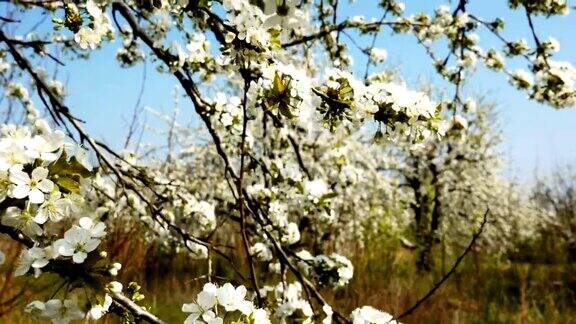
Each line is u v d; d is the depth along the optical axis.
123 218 5.90
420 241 14.22
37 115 4.77
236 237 7.89
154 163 7.30
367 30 4.17
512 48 4.23
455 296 10.52
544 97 4.01
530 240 18.81
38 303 1.49
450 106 4.76
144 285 6.88
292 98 2.00
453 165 15.73
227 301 1.65
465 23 4.39
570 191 24.20
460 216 16.11
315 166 7.30
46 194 1.43
